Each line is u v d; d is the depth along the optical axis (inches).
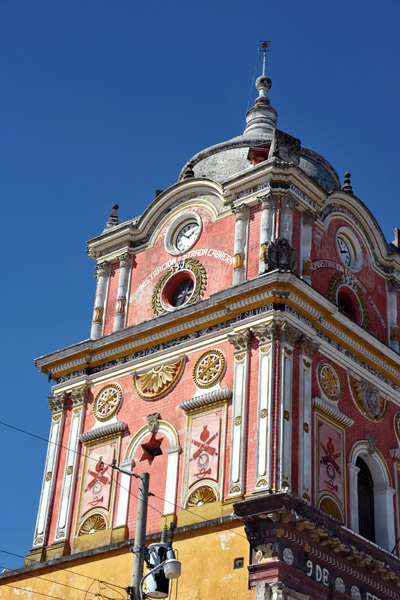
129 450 1360.7
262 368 1257.4
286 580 1121.4
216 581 1164.5
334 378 1334.9
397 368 1453.0
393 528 1339.8
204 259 1429.6
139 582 901.2
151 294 1472.7
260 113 1705.2
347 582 1208.2
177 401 1341.0
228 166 1561.3
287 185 1385.3
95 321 1512.1
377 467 1364.4
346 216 1488.7
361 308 1453.0
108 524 1330.0
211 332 1346.0
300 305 1299.2
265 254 1326.3
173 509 1267.2
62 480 1413.6
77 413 1448.1
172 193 1509.6
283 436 1207.6
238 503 1162.0
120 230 1541.6
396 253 1542.8
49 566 1344.7
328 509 1245.1
